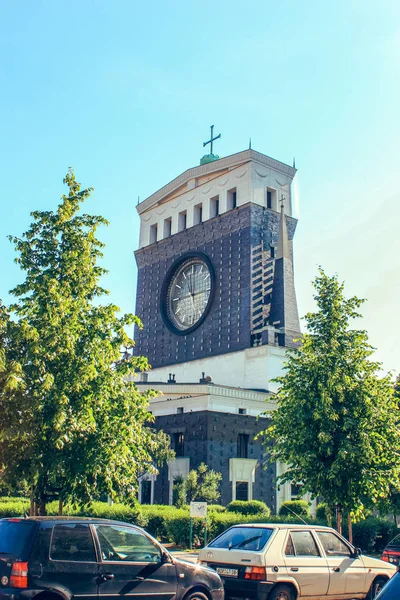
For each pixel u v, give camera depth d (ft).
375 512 166.20
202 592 51.37
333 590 58.29
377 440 89.97
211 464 188.55
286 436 96.68
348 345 96.27
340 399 91.09
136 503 76.48
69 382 70.79
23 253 77.30
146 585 47.88
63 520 46.44
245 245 273.54
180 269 306.96
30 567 42.86
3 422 65.00
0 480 70.79
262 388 243.40
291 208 294.05
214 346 272.51
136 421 78.64
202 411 193.98
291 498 202.08
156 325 307.37
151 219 334.44
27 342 71.05
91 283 77.77
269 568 54.80
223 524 126.21
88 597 44.80
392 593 33.50
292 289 270.67
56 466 67.92
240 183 286.66
